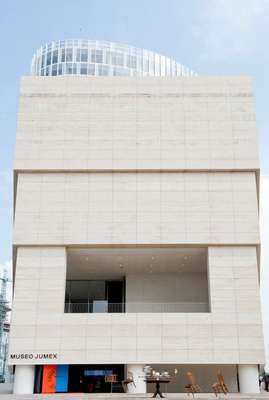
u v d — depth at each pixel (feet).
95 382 106.93
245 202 111.14
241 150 114.42
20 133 115.03
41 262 107.14
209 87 119.24
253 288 105.70
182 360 100.99
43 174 112.88
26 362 100.32
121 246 109.40
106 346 101.71
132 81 119.44
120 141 114.83
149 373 101.24
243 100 118.21
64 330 102.53
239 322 103.30
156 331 102.68
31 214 109.70
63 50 220.02
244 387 100.53
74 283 138.72
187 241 108.06
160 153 113.91
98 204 110.63
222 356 101.14
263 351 101.19
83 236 108.27
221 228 109.09
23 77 119.55
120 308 112.78
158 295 130.00
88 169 112.47
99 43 223.71
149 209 110.32
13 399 85.05
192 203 110.93
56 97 117.91
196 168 112.88
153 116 116.88
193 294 130.31
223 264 107.34
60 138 114.83
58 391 101.19
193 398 82.58
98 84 119.03
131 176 112.88
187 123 116.37
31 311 103.60
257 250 110.83
